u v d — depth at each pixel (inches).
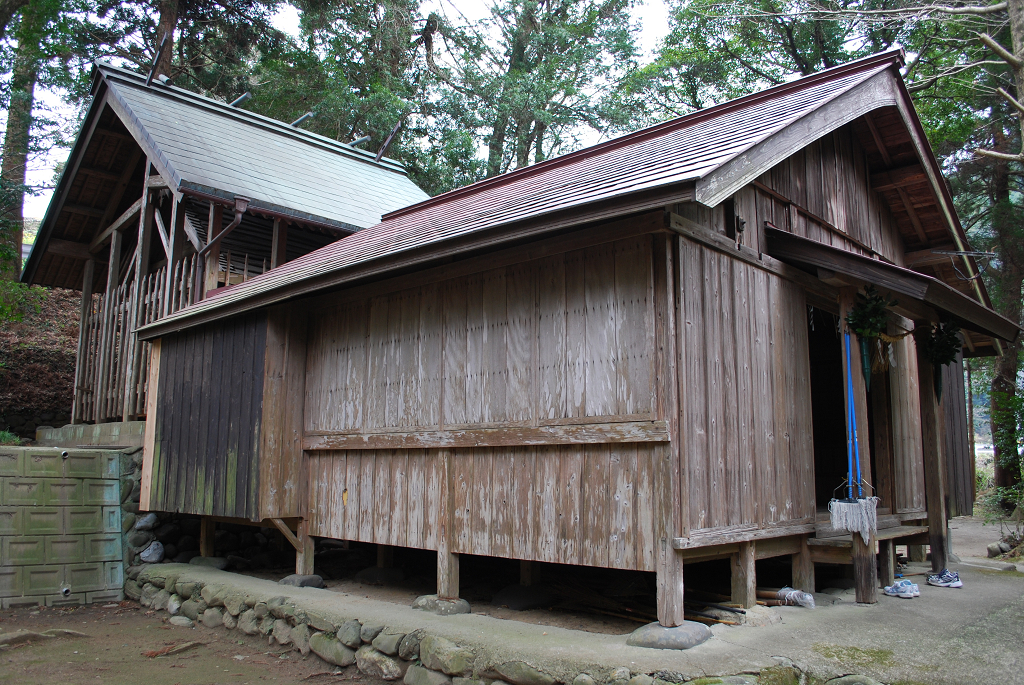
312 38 887.7
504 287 220.8
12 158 633.0
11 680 207.6
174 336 343.9
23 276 515.5
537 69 903.1
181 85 842.8
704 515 179.0
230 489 289.3
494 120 861.8
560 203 190.9
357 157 604.4
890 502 257.0
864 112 253.4
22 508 307.6
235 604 260.1
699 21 782.5
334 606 231.9
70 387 579.8
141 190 483.8
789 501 216.5
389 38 870.4
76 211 482.6
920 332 263.4
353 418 269.0
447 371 235.0
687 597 211.0
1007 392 446.3
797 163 253.0
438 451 236.4
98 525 330.0
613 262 191.6
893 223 329.1
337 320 284.7
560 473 199.2
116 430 385.1
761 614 188.9
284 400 286.2
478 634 188.9
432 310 244.5
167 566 319.0
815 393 360.5
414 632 194.9
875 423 262.7
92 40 768.9
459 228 221.8
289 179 469.1
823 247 213.9
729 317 200.2
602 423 187.6
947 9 440.5
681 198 158.9
